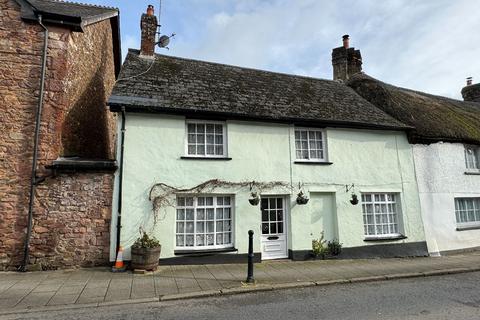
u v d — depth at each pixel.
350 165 11.25
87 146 10.79
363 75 15.72
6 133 8.27
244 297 6.31
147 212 8.77
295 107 11.48
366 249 10.85
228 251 9.38
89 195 8.45
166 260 8.79
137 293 6.26
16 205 8.05
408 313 5.36
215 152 10.00
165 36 12.88
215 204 9.67
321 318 5.12
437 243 11.85
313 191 10.61
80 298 5.90
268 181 10.15
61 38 9.09
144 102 9.18
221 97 10.77
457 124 13.95
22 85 8.58
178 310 5.48
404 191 11.80
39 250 7.97
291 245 10.13
